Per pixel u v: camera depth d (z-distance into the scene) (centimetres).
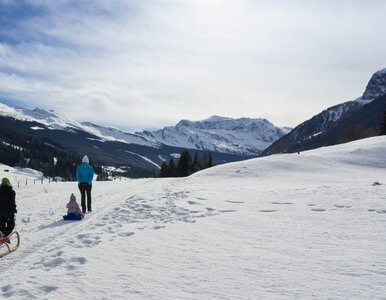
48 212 1428
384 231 855
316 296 500
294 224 979
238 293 522
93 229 998
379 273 577
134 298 513
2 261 767
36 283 582
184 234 908
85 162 1386
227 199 1514
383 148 5112
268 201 1404
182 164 7931
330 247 742
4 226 974
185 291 535
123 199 1708
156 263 672
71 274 622
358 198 1309
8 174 13212
